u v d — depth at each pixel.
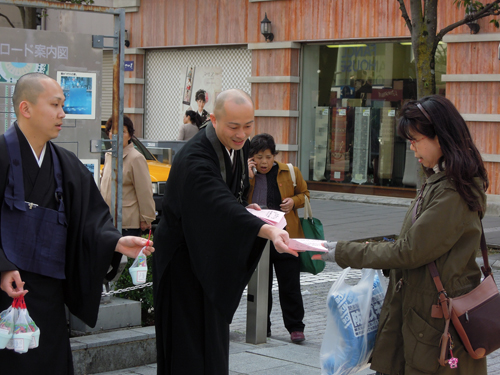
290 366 4.59
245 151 3.38
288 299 5.39
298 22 15.22
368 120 14.94
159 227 3.29
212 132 3.16
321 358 3.20
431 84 9.14
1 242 2.89
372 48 14.70
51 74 4.45
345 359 3.14
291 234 5.46
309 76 15.57
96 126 4.63
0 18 18.44
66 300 3.20
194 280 3.22
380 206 14.13
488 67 12.52
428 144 2.85
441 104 2.82
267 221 3.19
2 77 4.30
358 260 2.91
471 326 2.75
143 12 18.08
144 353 4.52
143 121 18.66
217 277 2.94
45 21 19.08
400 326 2.95
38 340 2.88
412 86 14.24
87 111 4.60
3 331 2.80
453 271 2.79
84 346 4.23
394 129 14.59
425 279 2.84
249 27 16.00
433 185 2.84
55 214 3.02
